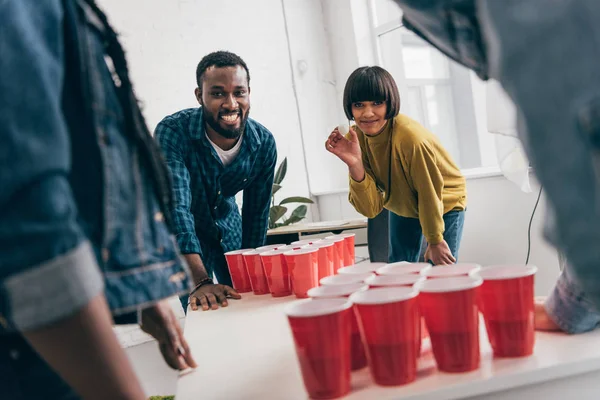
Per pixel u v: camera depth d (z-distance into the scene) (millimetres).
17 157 376
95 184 519
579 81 350
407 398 540
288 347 796
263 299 1203
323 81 4848
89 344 401
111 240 523
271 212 3906
